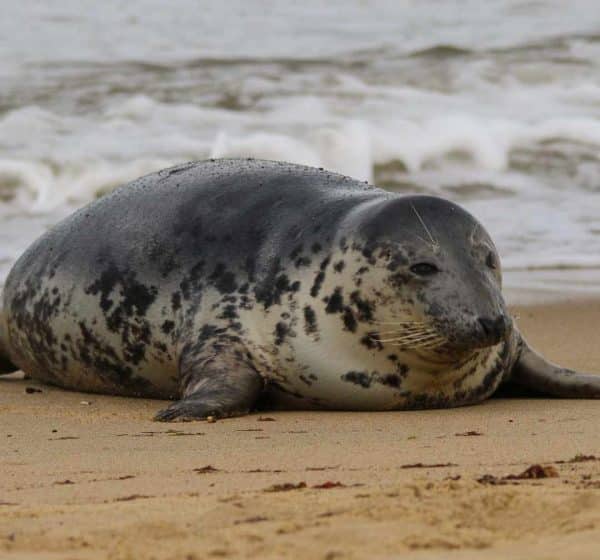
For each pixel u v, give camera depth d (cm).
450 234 2609
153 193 2995
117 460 2059
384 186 6506
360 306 2617
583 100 7831
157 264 2838
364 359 2642
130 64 8569
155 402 2872
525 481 1678
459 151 6788
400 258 2575
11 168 6347
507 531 1373
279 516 1456
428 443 2184
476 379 2739
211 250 2800
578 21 9894
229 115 7331
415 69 8412
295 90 7869
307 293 2669
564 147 6875
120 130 7025
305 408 2716
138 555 1298
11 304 3147
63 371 3042
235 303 2733
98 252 2936
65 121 7156
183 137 6919
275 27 9938
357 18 10300
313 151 6750
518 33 9575
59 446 2227
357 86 8006
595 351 3562
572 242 5409
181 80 8112
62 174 6366
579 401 2791
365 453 2075
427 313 2542
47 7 10112
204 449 2164
